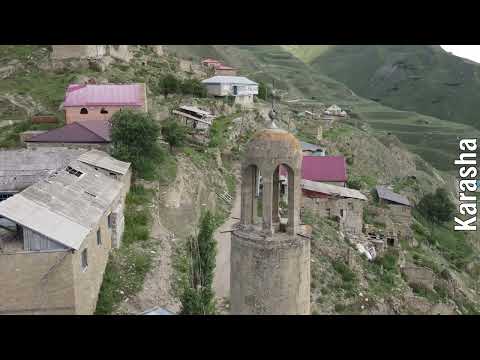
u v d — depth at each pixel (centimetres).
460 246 6456
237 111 7256
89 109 4722
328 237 3881
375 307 3322
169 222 3516
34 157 3388
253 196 1268
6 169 3256
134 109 4750
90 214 2300
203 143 5459
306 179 5097
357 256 3853
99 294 2375
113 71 6656
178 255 2995
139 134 3800
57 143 3938
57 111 5112
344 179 5347
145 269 2683
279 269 1159
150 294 2497
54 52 6400
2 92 5481
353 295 3300
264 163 1188
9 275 1862
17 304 1877
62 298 1911
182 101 6525
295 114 9538
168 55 9019
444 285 4281
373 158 8600
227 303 2614
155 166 3969
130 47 8400
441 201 7012
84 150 3506
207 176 4684
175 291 2597
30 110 5150
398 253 4406
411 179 8650
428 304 3669
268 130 1214
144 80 6819
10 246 1950
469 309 4294
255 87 8288
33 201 2097
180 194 3931
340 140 8444
